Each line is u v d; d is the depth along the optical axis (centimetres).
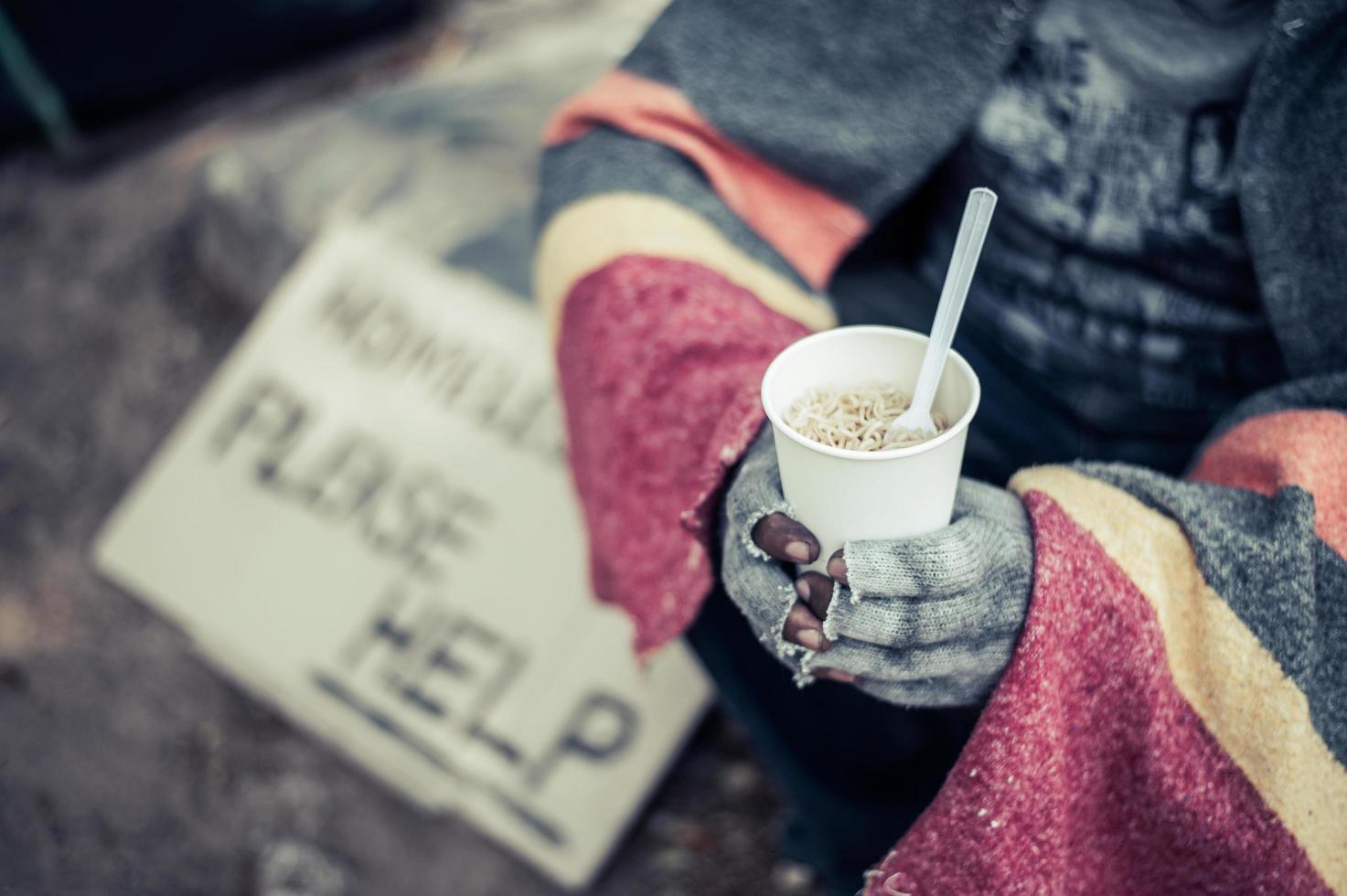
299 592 157
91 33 248
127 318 215
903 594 67
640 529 83
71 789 150
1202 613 69
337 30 273
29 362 212
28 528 185
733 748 141
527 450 157
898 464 64
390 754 143
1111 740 70
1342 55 73
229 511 166
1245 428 77
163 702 159
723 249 88
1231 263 85
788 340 82
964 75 87
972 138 92
